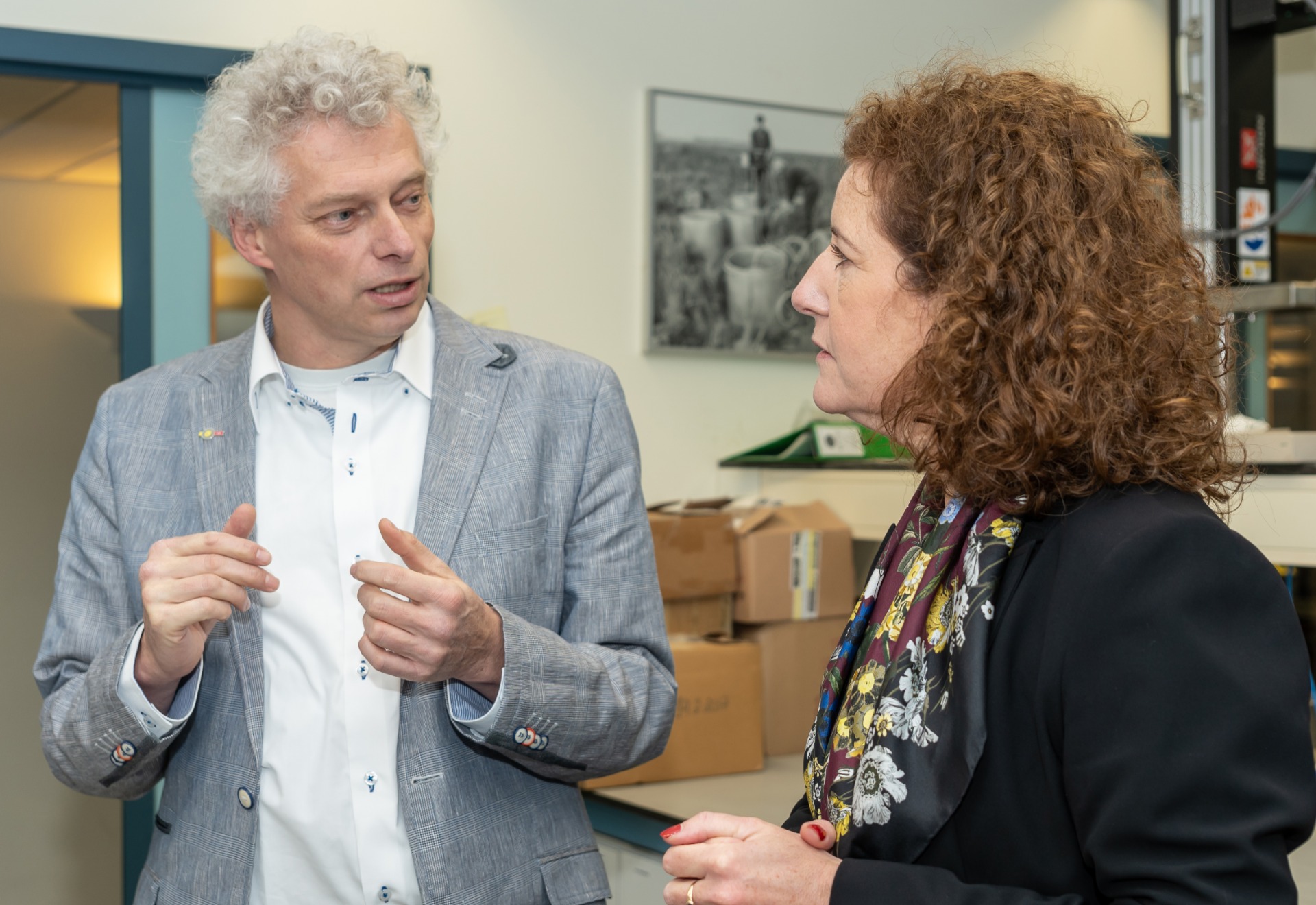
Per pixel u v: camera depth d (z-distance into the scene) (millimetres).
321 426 1267
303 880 1193
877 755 825
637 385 3014
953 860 783
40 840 3064
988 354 769
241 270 2662
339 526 1222
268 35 2621
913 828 787
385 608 1017
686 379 3072
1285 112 3951
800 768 2535
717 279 3068
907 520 990
